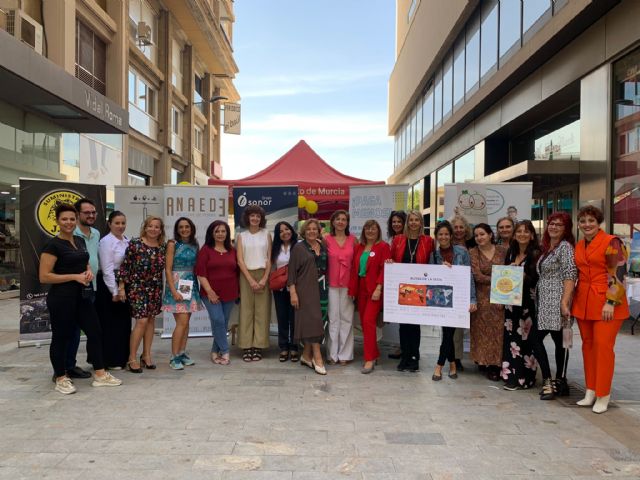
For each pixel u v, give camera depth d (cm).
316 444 365
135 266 546
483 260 543
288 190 748
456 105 1922
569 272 457
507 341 512
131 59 1784
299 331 564
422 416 427
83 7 1402
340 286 596
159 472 319
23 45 915
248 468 326
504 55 1423
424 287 539
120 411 430
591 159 991
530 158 1477
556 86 1132
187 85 2464
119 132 1438
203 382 523
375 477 316
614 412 444
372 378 546
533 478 318
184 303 571
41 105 1136
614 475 323
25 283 677
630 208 875
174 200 736
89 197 706
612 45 916
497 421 418
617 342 741
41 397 467
